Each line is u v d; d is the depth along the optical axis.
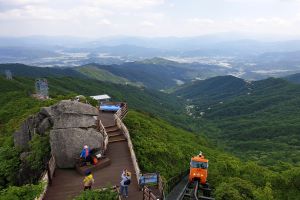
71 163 24.22
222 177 32.47
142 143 35.72
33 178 23.91
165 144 39.16
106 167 24.64
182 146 45.12
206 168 29.47
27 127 28.88
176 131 70.38
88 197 18.09
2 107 53.78
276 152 157.75
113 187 20.45
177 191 28.23
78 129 25.56
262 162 128.12
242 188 28.95
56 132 24.80
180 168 35.03
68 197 19.70
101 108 42.72
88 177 19.91
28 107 50.06
